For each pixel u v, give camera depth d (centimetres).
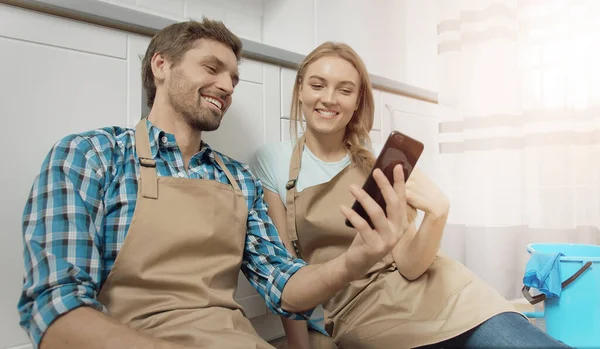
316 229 96
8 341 80
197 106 80
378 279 94
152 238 68
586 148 121
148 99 91
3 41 80
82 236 60
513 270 126
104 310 58
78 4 87
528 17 126
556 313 98
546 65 123
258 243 85
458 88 134
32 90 83
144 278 67
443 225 87
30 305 54
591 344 94
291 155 105
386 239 59
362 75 103
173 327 64
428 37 165
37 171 84
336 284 68
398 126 153
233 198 80
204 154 86
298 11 186
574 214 121
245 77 116
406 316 84
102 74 92
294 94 112
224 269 75
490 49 128
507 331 73
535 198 125
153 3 149
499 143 126
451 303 81
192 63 80
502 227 126
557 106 122
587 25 120
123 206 69
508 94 126
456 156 135
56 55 86
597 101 121
